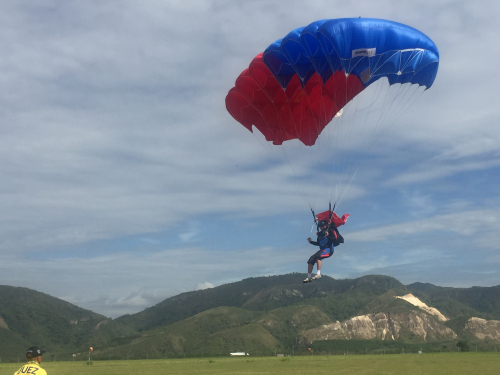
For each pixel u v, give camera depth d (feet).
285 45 73.36
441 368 133.49
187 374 128.67
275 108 88.89
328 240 73.72
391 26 70.03
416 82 78.28
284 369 144.77
